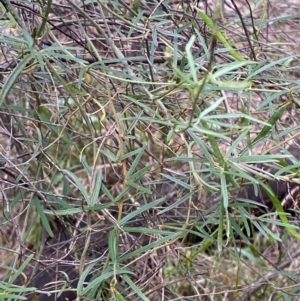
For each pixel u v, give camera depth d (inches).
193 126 19.6
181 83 22.0
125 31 34.9
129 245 31.7
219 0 24.8
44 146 34.6
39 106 32.5
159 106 25.6
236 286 33.8
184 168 41.3
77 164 49.6
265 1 33.6
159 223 32.1
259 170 24.9
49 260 30.1
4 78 33.9
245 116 20.6
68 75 32.0
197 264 38.0
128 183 24.3
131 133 31.2
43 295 38.6
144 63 31.6
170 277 41.4
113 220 25.5
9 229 47.0
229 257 48.4
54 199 33.4
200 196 33.2
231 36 38.2
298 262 42.0
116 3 30.5
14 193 41.2
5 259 44.7
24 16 29.7
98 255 35.6
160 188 35.9
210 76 17.7
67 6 31.2
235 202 26.9
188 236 43.5
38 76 31.6
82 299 26.3
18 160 39.4
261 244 48.9
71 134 41.8
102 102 31.1
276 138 27.4
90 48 30.0
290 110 35.8
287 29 48.0
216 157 23.9
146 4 34.4
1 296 21.3
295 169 26.3
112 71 26.0
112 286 23.9
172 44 30.2
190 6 30.1
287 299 32.4
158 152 40.9
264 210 38.2
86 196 24.3
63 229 40.2
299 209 33.0
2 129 35.6
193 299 38.8
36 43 25.0
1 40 25.7
